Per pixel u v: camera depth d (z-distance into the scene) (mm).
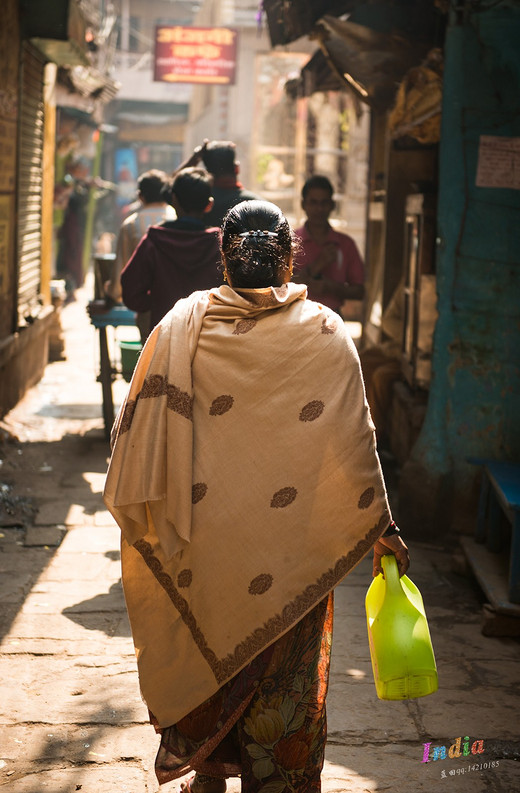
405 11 6867
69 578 4625
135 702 3410
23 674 3605
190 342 2322
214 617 2324
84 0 10852
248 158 18281
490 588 4191
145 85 32500
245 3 18156
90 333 13367
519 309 5094
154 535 2381
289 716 2318
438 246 5172
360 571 4863
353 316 12180
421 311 5977
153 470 2287
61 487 6180
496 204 5051
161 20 36156
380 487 2340
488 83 4992
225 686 2365
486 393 5184
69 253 17828
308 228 6520
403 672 2357
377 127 8953
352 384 2330
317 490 2297
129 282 4863
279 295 2326
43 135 9625
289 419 2295
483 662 3807
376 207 8633
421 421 5848
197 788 2617
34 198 9281
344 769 3016
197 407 2320
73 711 3338
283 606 2281
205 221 5852
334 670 3711
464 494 5238
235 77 17953
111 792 2865
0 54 7199
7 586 4488
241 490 2291
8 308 7980
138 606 2455
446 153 5078
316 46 16078
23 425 7875
